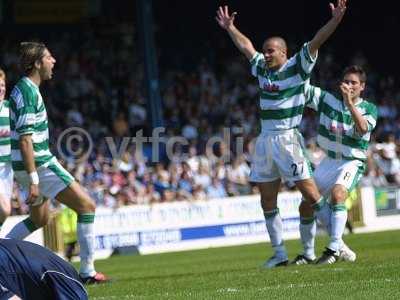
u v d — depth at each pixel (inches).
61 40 3265.3
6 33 3277.6
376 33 3639.3
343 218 1195.3
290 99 1164.5
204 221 2196.1
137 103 2913.4
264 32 3622.0
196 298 857.5
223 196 2325.3
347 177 1211.9
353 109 1184.8
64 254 2017.7
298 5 3644.2
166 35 3501.5
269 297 836.6
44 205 1077.8
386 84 3326.8
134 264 1628.9
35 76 1048.2
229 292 890.1
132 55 3174.2
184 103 2960.1
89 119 2844.5
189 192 2263.8
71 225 2022.6
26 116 1023.6
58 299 662.5
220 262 1482.5
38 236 2011.6
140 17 2795.3
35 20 3307.1
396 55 3634.4
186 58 3432.6
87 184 2146.9
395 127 2994.6
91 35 3270.2
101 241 2065.7
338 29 3612.2
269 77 1168.8
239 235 2230.6
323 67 3363.7
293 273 1048.2
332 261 1184.8
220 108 2972.4
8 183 1064.8
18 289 659.4
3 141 1056.8
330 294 837.2
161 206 2151.8
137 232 2112.5
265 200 1203.2
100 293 967.6
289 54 3565.5
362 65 3410.4
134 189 2203.5
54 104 2878.9
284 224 2249.0
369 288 864.9
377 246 1660.9
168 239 2148.1
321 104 1231.5
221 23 1202.6
